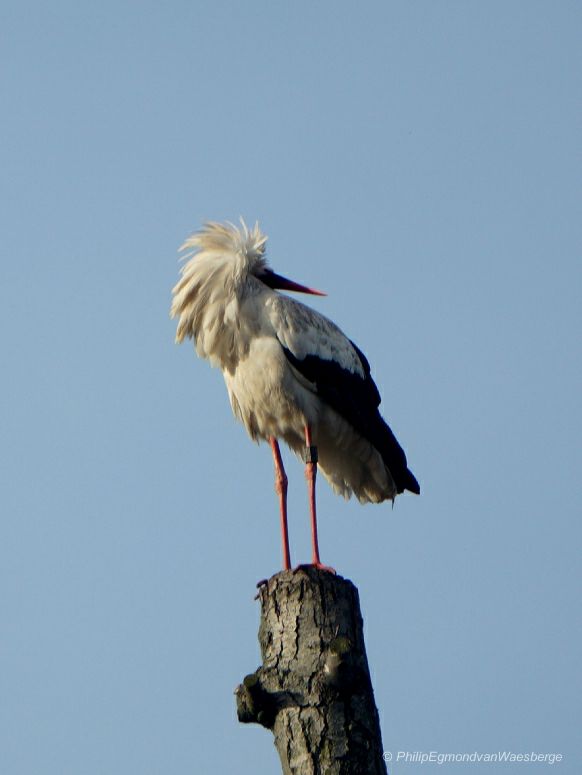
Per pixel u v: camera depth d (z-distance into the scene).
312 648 9.80
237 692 9.76
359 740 9.45
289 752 9.48
